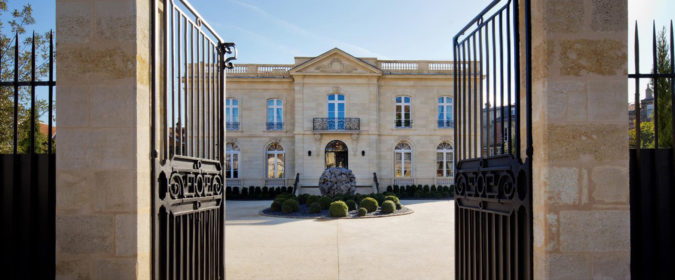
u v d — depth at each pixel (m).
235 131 24.70
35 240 3.07
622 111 2.74
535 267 2.82
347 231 10.03
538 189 2.79
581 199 2.70
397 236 9.28
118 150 2.70
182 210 3.29
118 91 2.71
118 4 2.74
